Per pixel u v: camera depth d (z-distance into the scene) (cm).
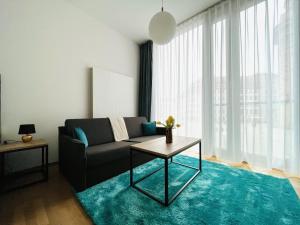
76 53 274
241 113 243
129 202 140
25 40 215
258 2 228
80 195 150
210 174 200
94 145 221
